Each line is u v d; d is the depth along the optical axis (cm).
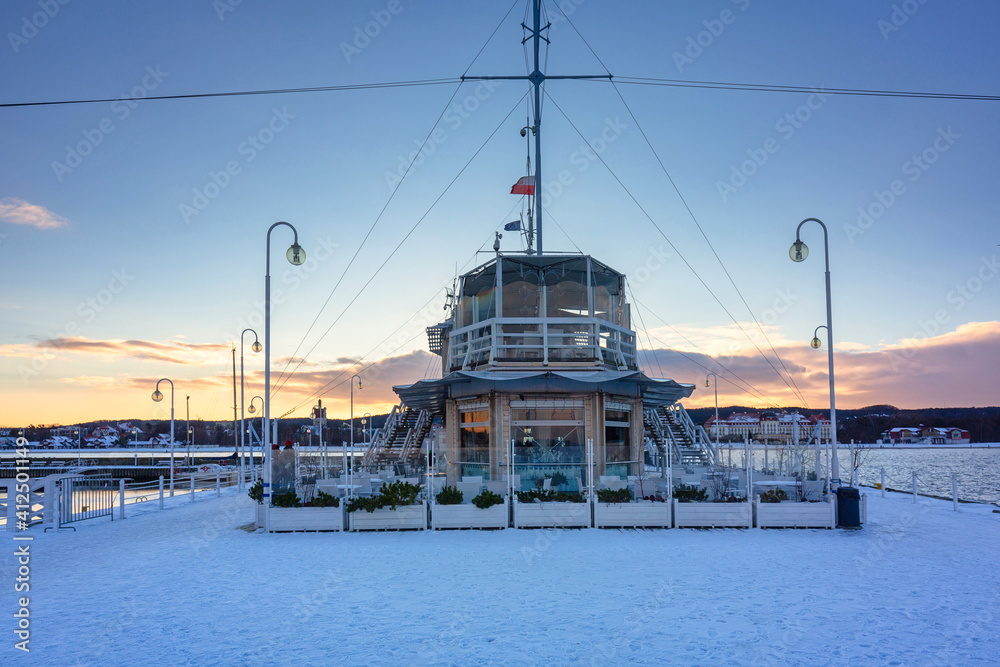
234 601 1304
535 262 3123
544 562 1666
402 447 4228
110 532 2394
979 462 19075
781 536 2069
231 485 5025
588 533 2145
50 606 1282
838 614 1173
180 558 1784
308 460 2772
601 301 3397
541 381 2828
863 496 2344
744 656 961
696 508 2258
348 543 1997
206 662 955
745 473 2645
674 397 3506
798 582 1424
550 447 2831
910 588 1366
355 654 982
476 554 1788
